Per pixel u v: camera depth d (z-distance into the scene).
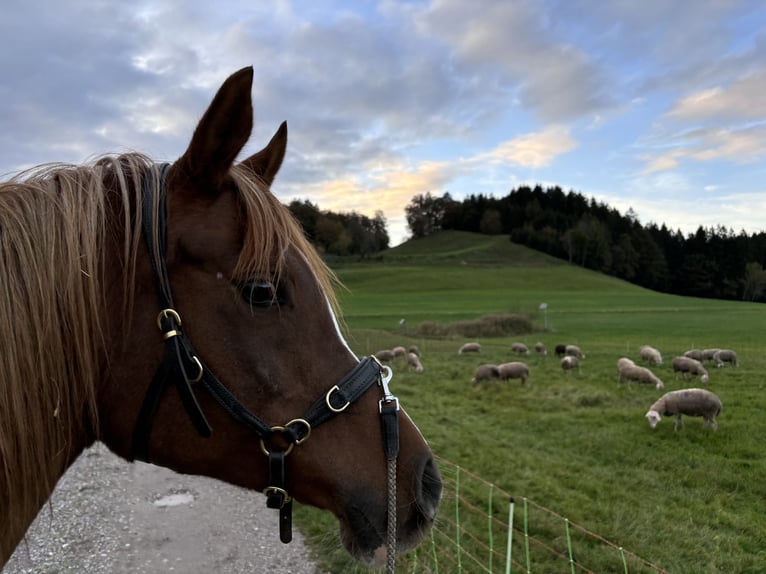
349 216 105.94
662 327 34.34
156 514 5.89
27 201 1.32
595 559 5.27
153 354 1.32
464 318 41.22
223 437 1.37
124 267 1.33
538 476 7.88
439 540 5.43
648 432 10.52
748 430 10.45
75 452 1.41
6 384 1.22
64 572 4.61
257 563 4.80
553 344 27.25
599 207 125.50
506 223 127.75
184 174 1.42
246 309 1.36
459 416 12.12
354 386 1.48
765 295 85.06
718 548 5.78
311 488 1.45
